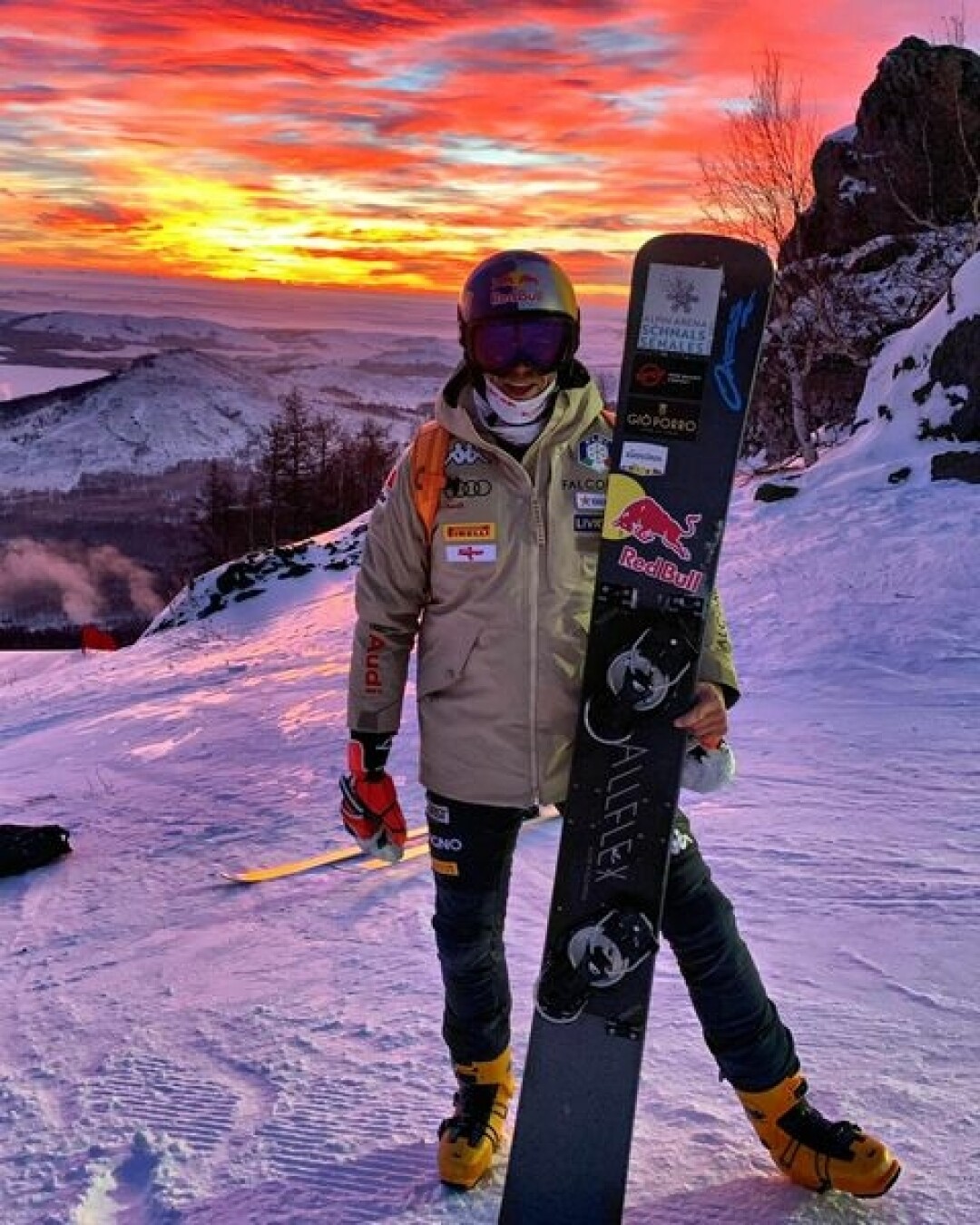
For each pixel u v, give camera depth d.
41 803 6.81
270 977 3.50
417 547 2.04
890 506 11.01
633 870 1.89
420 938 3.65
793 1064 2.04
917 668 6.97
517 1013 2.89
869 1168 1.96
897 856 3.93
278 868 4.71
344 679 9.89
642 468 1.92
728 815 4.57
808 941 3.28
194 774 7.07
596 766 1.91
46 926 4.47
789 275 19.36
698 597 1.89
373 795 2.16
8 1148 2.58
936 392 12.43
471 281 1.90
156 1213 2.23
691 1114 2.33
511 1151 1.91
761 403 19.19
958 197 18.66
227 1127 2.54
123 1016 3.36
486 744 2.01
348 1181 2.24
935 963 3.04
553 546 1.97
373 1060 2.78
